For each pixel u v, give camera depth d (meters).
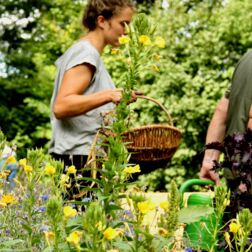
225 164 3.71
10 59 14.91
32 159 2.67
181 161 10.85
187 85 10.79
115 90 4.27
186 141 10.86
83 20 4.61
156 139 4.63
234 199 3.45
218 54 11.12
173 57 11.30
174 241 2.66
